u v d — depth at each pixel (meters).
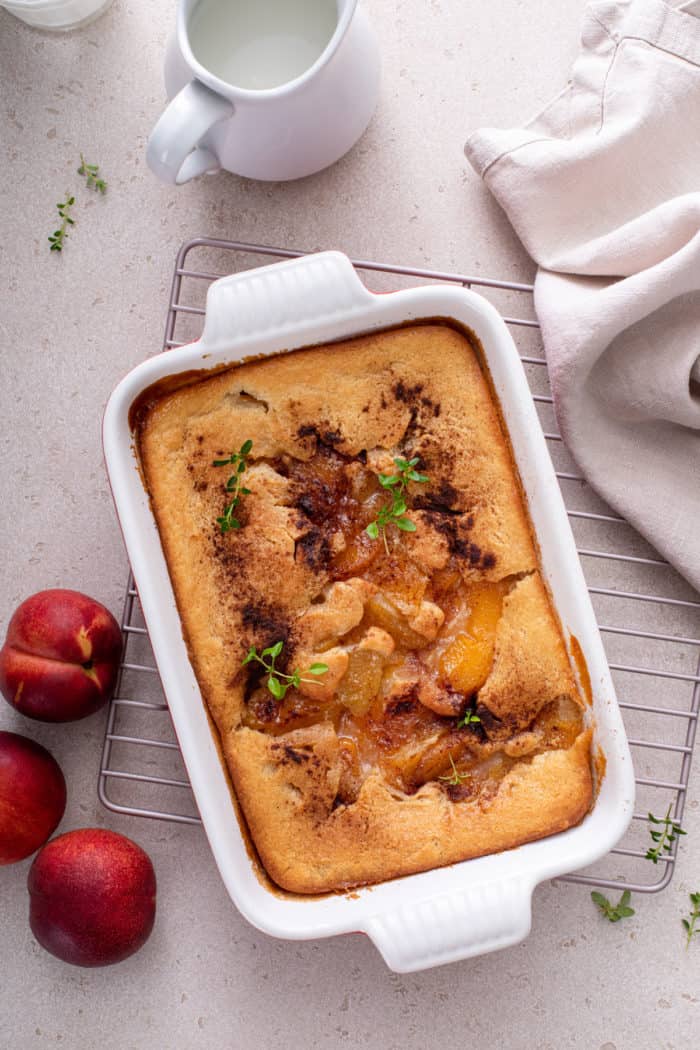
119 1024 1.12
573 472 1.13
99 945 1.06
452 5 1.13
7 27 1.13
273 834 1.03
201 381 1.04
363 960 1.12
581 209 1.10
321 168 1.10
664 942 1.12
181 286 1.13
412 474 1.02
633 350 1.08
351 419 1.04
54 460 1.13
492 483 1.03
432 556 1.03
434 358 1.04
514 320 1.11
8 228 1.13
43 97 1.13
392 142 1.13
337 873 1.03
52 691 1.06
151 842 1.12
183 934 1.12
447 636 1.03
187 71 1.02
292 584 1.03
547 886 1.12
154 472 1.04
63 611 1.06
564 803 1.03
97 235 1.13
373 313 1.02
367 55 1.04
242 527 1.03
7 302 1.13
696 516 1.10
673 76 1.07
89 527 1.13
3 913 1.12
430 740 1.03
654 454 1.10
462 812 1.03
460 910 1.00
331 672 1.02
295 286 1.01
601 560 1.13
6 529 1.13
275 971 1.12
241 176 1.12
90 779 1.12
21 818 1.07
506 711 1.03
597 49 1.10
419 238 1.13
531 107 1.13
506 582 1.04
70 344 1.13
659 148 1.08
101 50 1.13
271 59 1.04
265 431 1.04
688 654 1.12
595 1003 1.12
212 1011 1.12
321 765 1.03
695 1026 1.11
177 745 1.11
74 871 1.05
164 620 1.01
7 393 1.13
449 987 1.12
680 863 1.12
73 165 1.13
